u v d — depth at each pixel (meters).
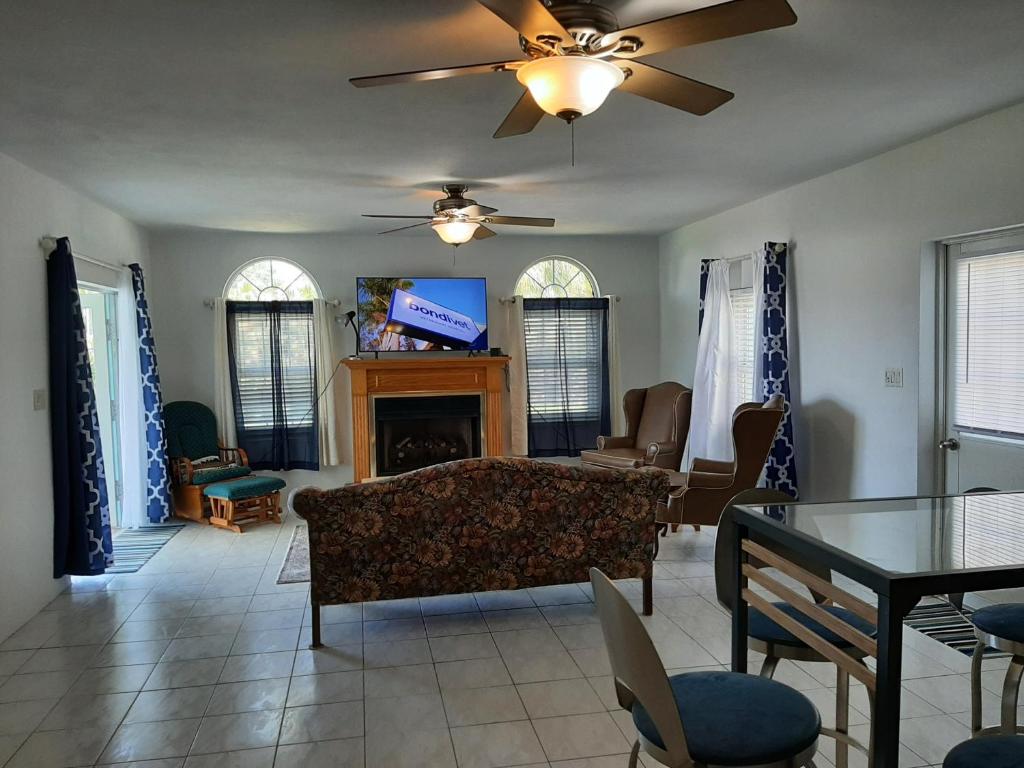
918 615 3.69
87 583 4.57
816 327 5.03
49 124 3.47
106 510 4.65
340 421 7.03
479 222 5.02
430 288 6.91
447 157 4.22
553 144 4.01
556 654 3.38
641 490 3.66
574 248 7.47
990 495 2.31
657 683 1.41
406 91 3.12
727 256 6.18
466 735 2.68
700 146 4.11
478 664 3.29
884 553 1.63
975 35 2.65
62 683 3.16
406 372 6.73
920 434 4.19
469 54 2.74
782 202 5.36
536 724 2.75
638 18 2.41
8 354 3.90
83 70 2.83
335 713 2.86
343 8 2.34
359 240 7.03
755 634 2.00
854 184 4.61
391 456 7.04
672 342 7.36
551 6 2.08
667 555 4.94
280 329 6.84
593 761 2.49
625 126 3.71
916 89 3.23
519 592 4.29
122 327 5.88
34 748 2.64
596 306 7.43
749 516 2.01
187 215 5.87
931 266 4.13
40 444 4.21
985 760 1.45
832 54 2.82
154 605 4.15
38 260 4.31
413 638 3.60
